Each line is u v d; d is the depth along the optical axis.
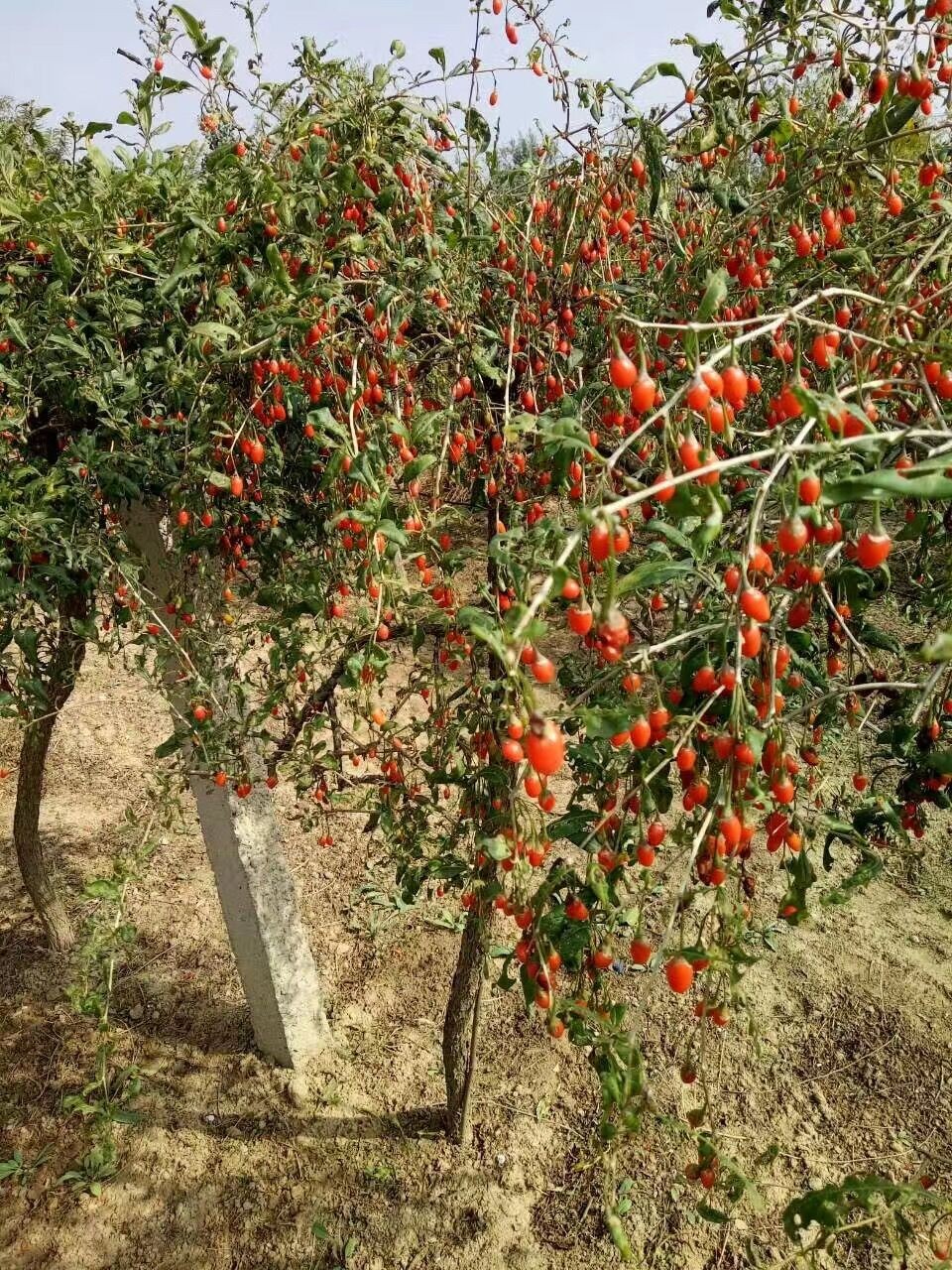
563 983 2.17
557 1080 3.71
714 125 2.28
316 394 2.22
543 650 5.71
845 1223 1.67
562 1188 3.31
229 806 3.24
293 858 4.93
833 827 1.64
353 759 2.72
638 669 1.51
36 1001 4.05
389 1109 3.62
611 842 1.67
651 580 1.37
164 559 2.71
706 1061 3.72
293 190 2.25
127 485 2.36
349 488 2.33
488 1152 3.44
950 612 1.99
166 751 2.65
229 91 2.56
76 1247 3.14
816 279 2.23
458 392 2.23
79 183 2.55
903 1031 3.88
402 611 2.25
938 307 1.76
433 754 2.46
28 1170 3.37
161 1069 3.77
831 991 4.07
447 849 2.72
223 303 2.15
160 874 4.79
